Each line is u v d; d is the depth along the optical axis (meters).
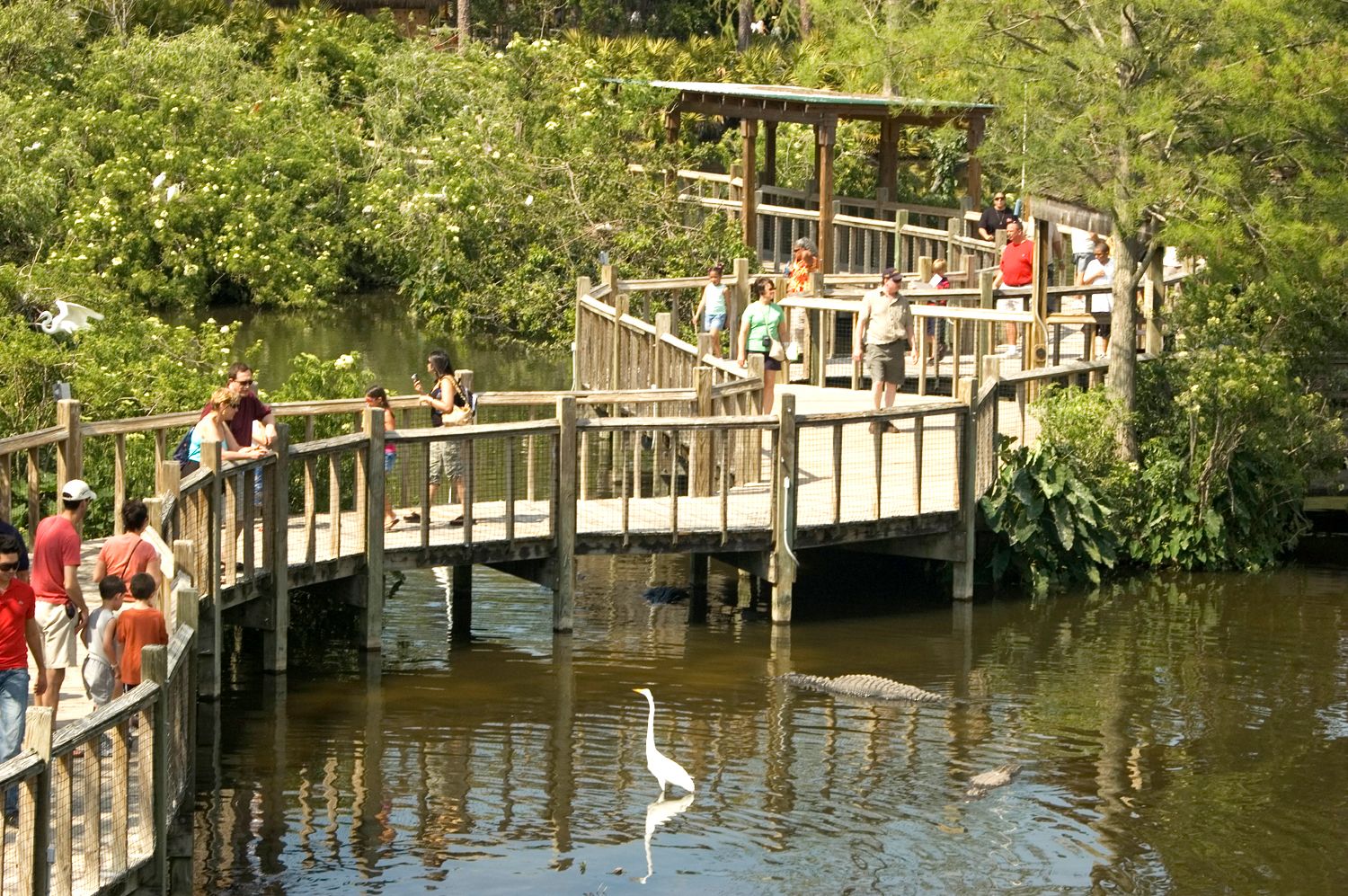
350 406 20.12
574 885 13.53
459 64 44.97
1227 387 23.25
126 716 11.44
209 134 41.59
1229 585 22.97
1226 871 14.14
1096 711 17.84
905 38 23.62
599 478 23.81
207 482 16.62
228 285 40.53
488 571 22.94
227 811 14.84
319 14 50.09
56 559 13.45
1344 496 26.41
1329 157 23.47
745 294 28.89
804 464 23.17
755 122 37.47
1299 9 23.14
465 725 17.00
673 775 15.18
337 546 18.64
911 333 28.34
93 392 22.31
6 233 36.22
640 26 61.25
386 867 13.78
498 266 38.06
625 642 19.83
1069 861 14.24
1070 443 23.16
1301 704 18.17
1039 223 26.20
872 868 14.01
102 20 47.94
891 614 21.25
